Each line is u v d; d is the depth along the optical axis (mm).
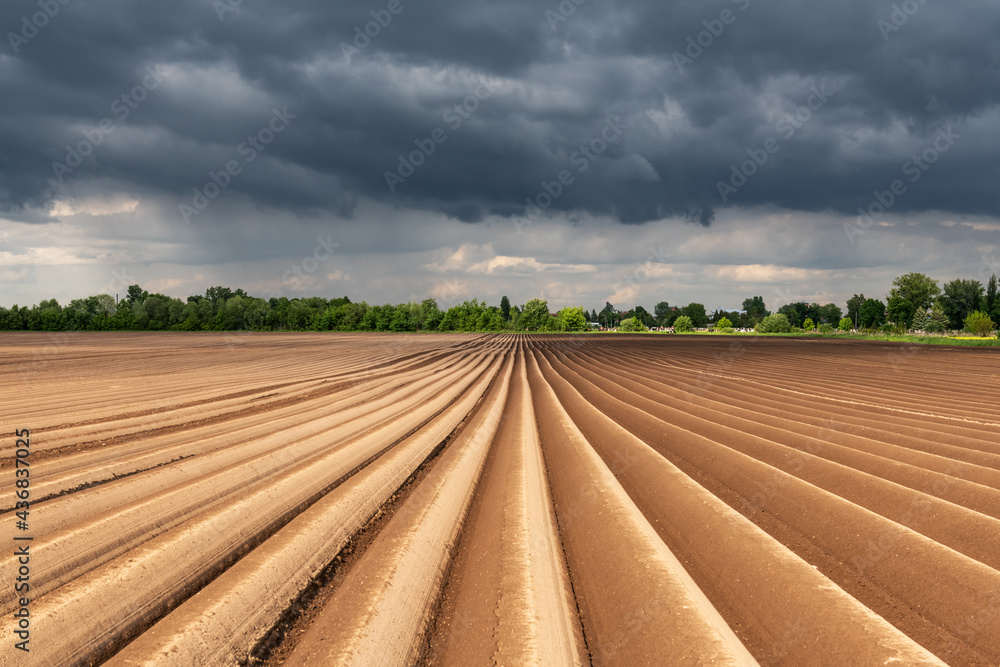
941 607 5105
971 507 7598
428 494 8391
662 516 7742
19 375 24531
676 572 5652
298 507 7949
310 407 16422
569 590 5922
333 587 5824
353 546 6867
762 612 5141
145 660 4281
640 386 21094
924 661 4090
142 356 37250
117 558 5934
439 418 14688
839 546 6438
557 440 12297
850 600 4926
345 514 7590
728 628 4855
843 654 4363
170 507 7359
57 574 5586
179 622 4793
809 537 6848
